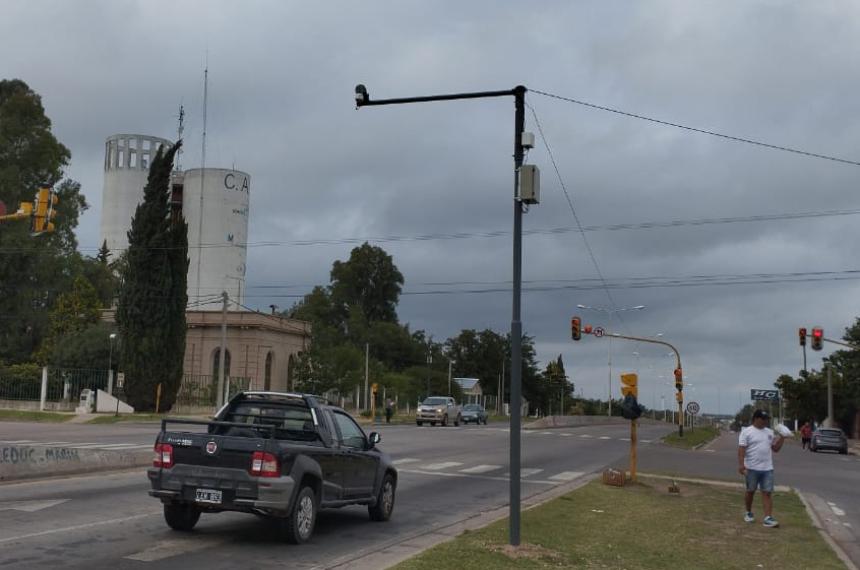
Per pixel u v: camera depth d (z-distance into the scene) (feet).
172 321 172.24
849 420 265.75
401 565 29.55
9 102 227.20
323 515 45.14
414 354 352.49
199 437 34.73
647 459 102.94
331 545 36.01
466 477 70.49
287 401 39.91
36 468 53.78
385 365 323.16
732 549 37.96
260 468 33.68
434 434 137.59
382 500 43.88
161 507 43.62
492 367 427.74
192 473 34.42
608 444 134.72
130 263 171.12
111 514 40.86
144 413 166.09
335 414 41.45
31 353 219.41
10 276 212.43
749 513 46.96
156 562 30.66
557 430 186.80
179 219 174.40
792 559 36.04
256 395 40.32
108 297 254.68
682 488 65.31
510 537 34.50
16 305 213.25
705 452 130.41
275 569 30.42
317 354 213.05
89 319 207.51
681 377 173.68
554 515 45.78
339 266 360.69
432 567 29.45
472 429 168.04
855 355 222.07
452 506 51.55
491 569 29.89
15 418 151.84
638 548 36.81
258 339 212.64
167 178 174.19
